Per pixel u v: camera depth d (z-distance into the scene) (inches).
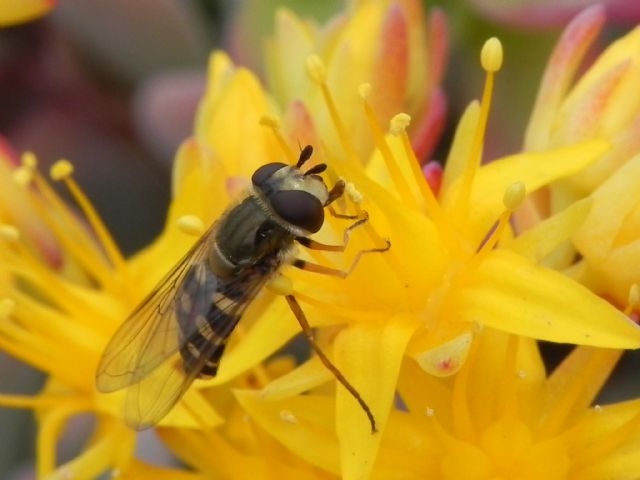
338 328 4.1
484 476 4.0
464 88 5.0
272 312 4.0
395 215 4.0
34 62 5.4
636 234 4.1
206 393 4.2
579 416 4.0
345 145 4.1
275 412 4.0
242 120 4.3
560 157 4.0
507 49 5.0
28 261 4.3
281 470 4.1
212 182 4.2
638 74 4.2
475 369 4.0
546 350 4.7
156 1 5.2
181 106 5.1
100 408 4.2
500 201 4.0
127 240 5.3
